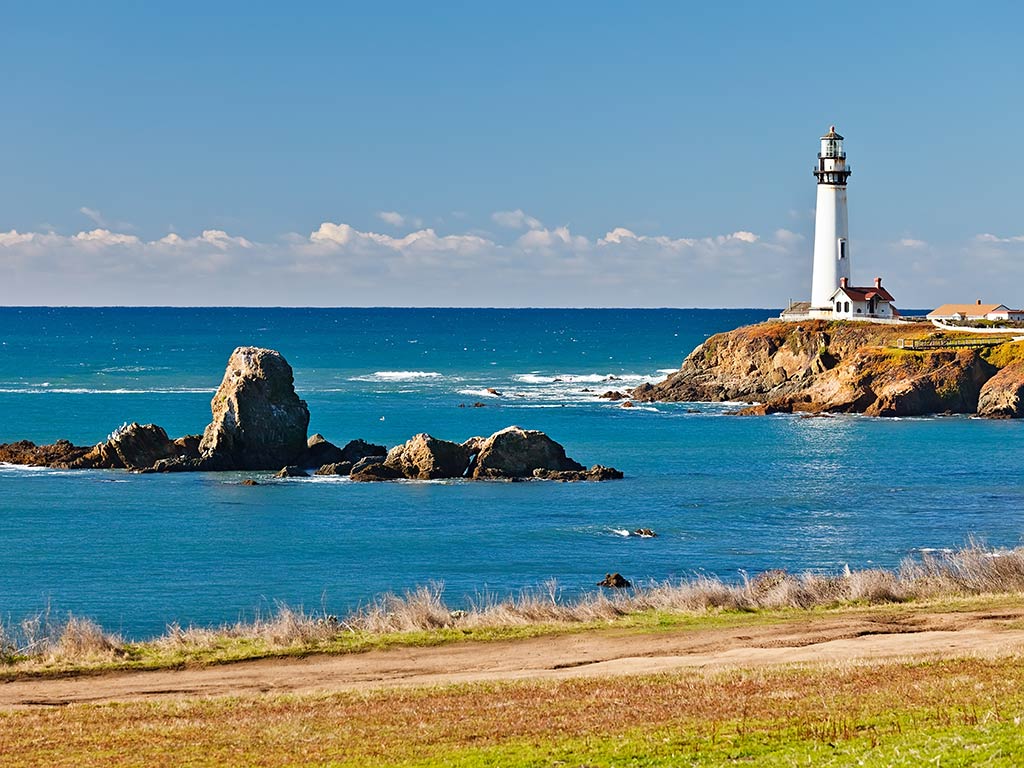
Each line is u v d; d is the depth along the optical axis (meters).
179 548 74.44
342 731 31.09
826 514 86.00
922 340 161.00
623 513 86.25
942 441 126.81
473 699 34.62
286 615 49.03
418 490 96.19
